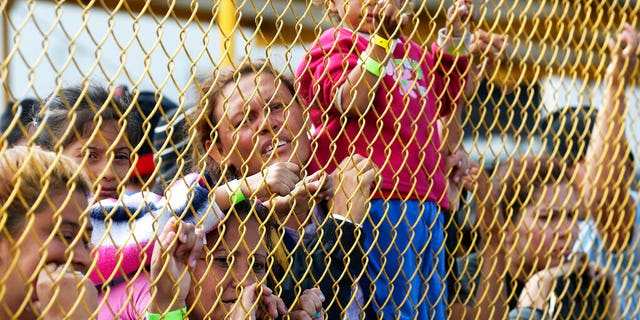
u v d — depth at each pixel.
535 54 7.88
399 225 6.64
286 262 5.89
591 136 7.50
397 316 6.09
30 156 4.49
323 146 6.55
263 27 8.86
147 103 7.73
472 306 7.40
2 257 4.52
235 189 5.31
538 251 6.89
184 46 5.04
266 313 5.36
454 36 7.11
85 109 6.00
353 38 5.88
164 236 4.98
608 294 7.29
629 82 7.46
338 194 6.05
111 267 5.32
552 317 7.38
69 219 4.70
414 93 6.84
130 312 5.29
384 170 6.62
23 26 4.47
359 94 6.32
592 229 7.55
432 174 6.23
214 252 5.55
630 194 7.69
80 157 5.97
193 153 6.27
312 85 6.41
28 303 4.59
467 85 7.21
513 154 6.68
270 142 6.20
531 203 7.60
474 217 7.38
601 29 8.16
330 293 5.78
